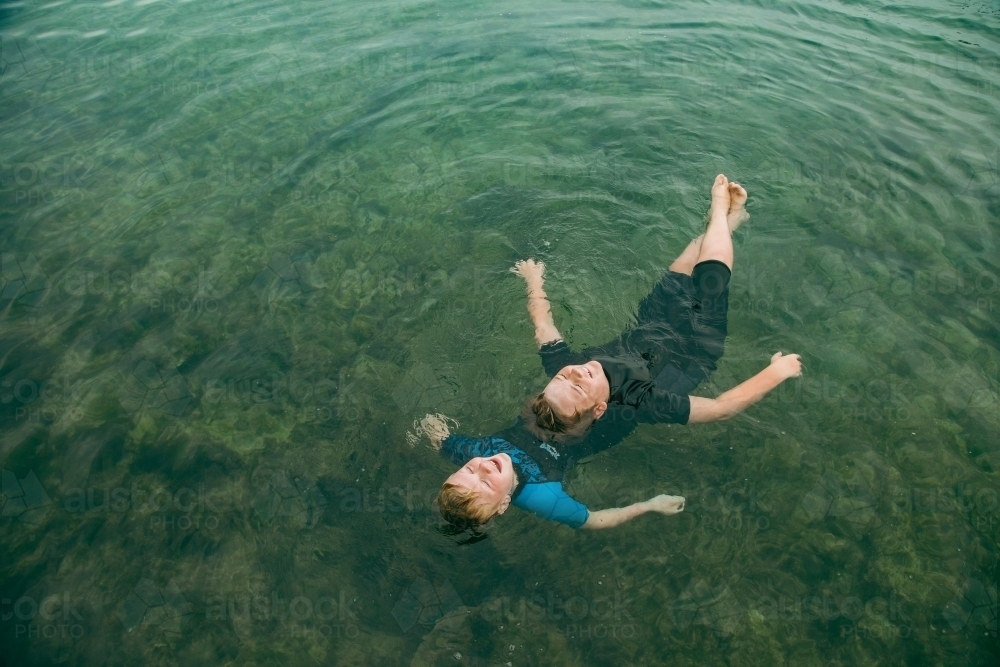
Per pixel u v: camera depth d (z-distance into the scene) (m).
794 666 3.31
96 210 6.27
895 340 4.73
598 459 4.11
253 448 4.32
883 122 6.87
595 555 3.76
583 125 6.99
